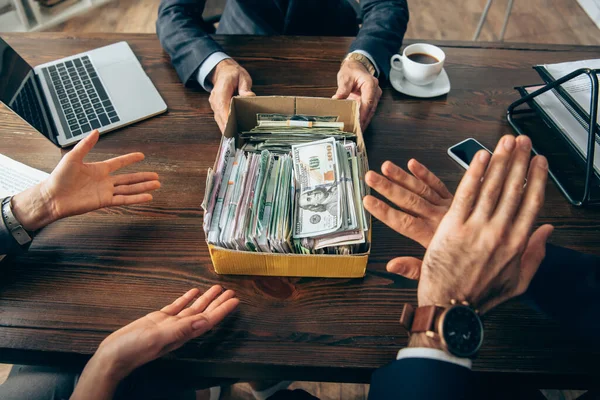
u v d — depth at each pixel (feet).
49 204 2.87
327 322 2.71
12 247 2.89
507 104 4.01
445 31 10.43
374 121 3.84
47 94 3.89
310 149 3.02
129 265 2.94
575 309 2.57
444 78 4.16
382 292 2.85
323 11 5.30
